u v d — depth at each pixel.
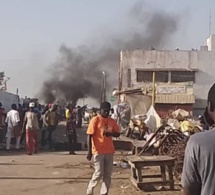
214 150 3.06
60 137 27.91
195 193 3.16
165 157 11.34
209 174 3.06
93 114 21.05
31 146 19.34
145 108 39.44
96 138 9.48
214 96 3.28
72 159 17.45
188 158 3.15
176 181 11.92
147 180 11.95
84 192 10.83
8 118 20.77
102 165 9.48
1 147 21.56
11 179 12.66
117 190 10.92
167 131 15.89
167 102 40.22
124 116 30.14
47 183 12.05
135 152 17.69
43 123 22.30
